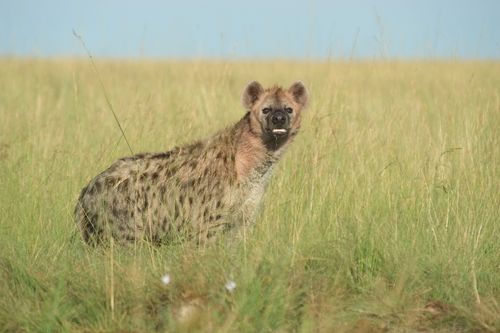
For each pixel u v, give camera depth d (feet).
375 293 62.59
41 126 112.57
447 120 105.09
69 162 92.43
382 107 119.44
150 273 63.00
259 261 62.75
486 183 84.43
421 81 141.59
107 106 136.77
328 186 82.48
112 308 57.00
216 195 72.79
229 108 118.73
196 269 62.08
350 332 57.06
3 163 91.81
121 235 73.00
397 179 85.81
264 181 76.28
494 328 58.08
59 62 232.12
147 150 96.07
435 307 61.82
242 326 55.31
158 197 72.90
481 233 73.77
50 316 56.49
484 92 115.44
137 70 207.00
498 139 94.07
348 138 97.14
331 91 110.52
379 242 70.49
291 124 78.02
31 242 71.56
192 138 99.14
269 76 166.91
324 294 61.00
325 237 72.13
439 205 79.87
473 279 64.69
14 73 200.64
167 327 55.83
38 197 81.35
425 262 67.36
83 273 63.21
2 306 58.90
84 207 73.77
